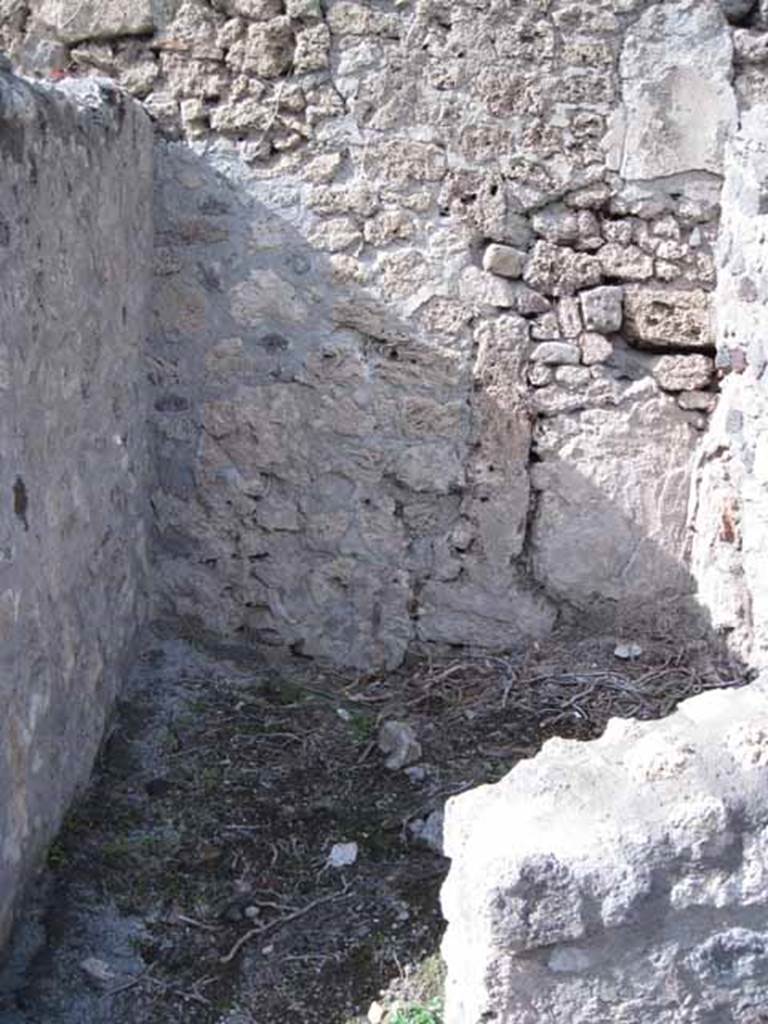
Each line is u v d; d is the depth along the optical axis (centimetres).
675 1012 227
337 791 362
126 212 375
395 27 397
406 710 407
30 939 292
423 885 321
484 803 232
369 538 428
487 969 220
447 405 420
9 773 279
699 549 426
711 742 233
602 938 221
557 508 428
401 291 412
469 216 409
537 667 423
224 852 333
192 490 425
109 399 364
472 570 431
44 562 302
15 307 274
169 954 298
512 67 401
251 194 408
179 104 404
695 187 410
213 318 415
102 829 335
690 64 402
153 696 398
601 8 398
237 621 432
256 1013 283
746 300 379
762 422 368
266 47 398
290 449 421
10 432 273
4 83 264
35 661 296
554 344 418
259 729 390
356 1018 282
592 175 408
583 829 223
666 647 426
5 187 265
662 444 425
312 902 316
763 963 227
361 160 405
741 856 223
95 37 402
